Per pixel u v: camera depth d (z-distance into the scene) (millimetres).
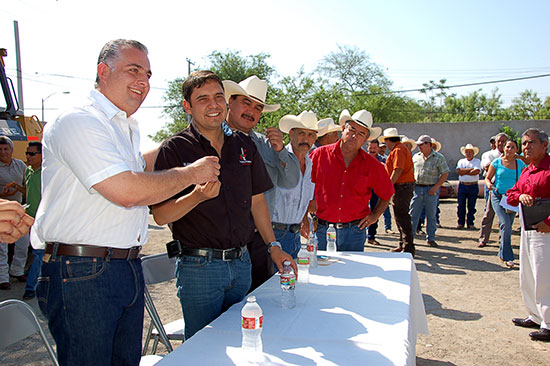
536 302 4059
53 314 1854
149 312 2857
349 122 4395
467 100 58188
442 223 11141
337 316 2273
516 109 57344
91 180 1704
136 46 1981
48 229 1857
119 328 1996
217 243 2416
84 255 1838
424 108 58438
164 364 1724
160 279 3184
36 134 7957
